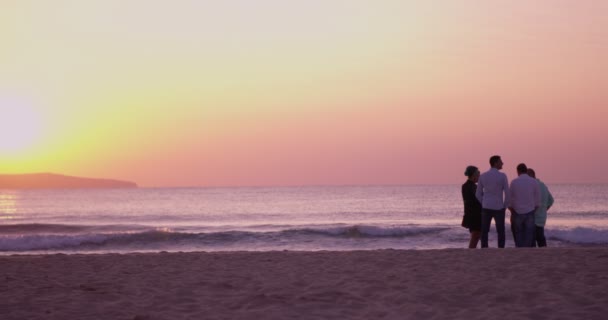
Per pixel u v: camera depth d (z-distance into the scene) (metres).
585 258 9.97
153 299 7.18
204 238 25.88
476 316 5.96
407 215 51.00
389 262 10.09
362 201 87.12
